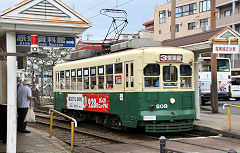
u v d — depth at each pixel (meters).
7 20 7.23
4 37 8.45
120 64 11.75
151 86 10.95
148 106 10.79
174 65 11.26
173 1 19.02
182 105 11.27
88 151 8.77
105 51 14.02
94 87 13.46
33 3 7.53
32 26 7.55
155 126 10.91
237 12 36.72
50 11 7.67
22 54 7.03
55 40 8.20
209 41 11.63
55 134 12.66
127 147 9.11
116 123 12.43
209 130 11.49
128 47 11.98
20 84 10.88
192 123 11.64
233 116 15.34
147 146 9.09
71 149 8.56
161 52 11.02
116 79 11.96
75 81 15.17
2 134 9.17
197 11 43.75
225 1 37.53
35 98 26.17
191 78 11.61
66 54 17.06
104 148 9.07
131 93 11.10
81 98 14.52
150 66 10.98
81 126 15.48
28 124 16.38
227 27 11.79
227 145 9.03
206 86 24.20
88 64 13.93
